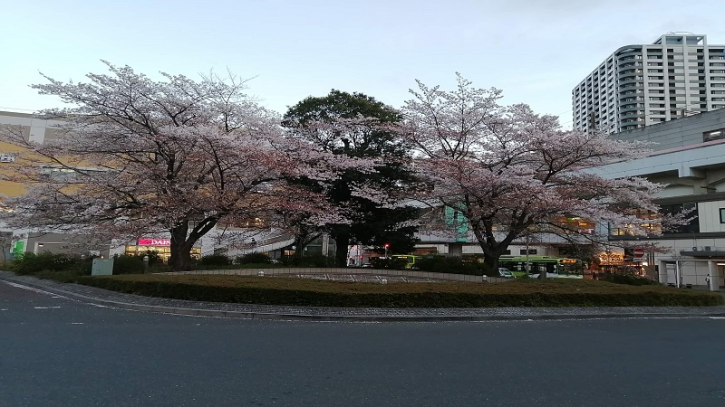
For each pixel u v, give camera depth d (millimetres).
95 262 19031
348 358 6922
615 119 121125
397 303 13383
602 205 20312
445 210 23859
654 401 5168
